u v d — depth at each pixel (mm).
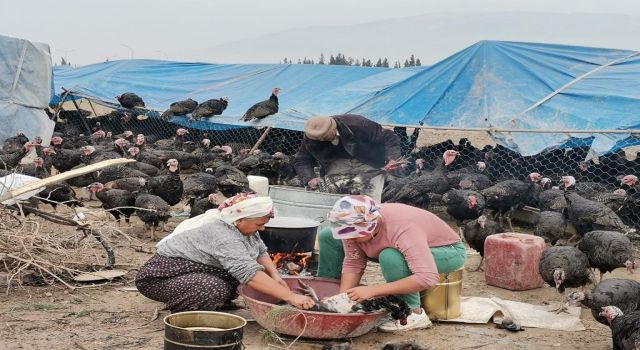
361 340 5742
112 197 9867
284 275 6445
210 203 9852
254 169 14203
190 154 16344
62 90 23000
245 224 5684
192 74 23594
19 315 6031
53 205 10445
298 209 8453
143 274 5797
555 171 13766
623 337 5215
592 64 14695
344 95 17328
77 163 15023
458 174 12352
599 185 11594
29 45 17344
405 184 10914
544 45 15227
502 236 7836
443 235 5945
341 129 9320
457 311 6320
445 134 22578
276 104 16344
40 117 17641
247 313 6281
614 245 7387
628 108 12602
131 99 19656
